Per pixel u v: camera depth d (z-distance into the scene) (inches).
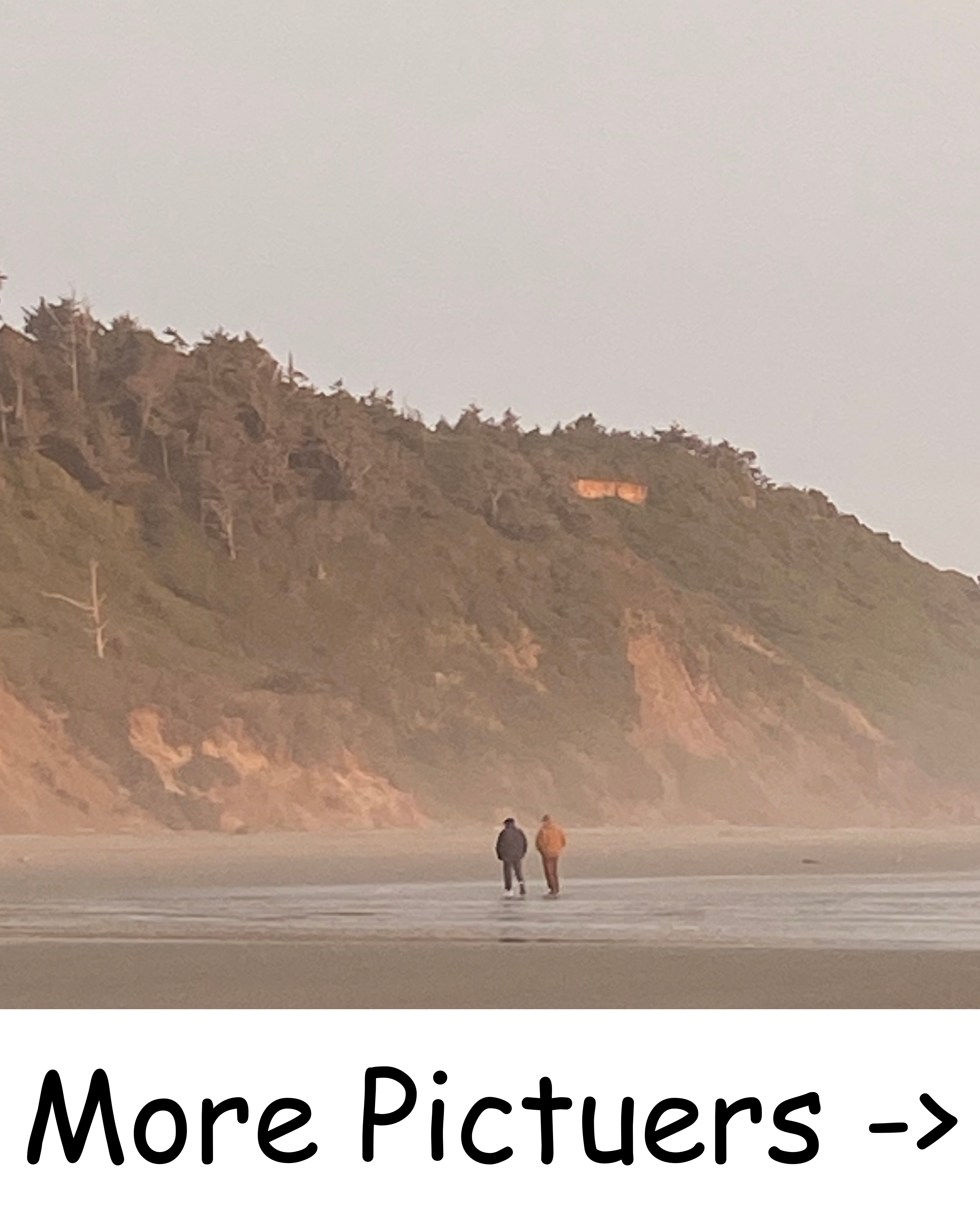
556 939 3287.4
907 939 3275.1
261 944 3157.0
